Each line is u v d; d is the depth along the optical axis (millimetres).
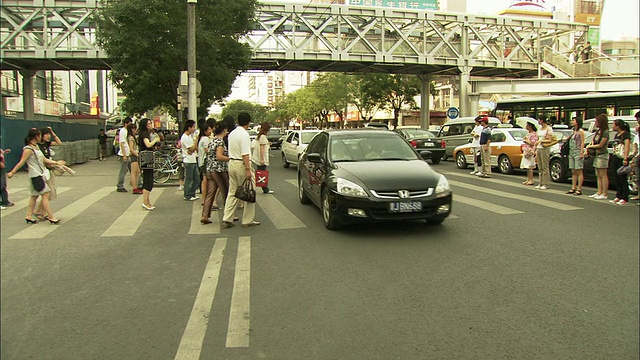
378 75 44656
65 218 9109
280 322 4219
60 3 29766
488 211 9234
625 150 9828
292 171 18641
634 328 4039
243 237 7438
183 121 17797
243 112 7965
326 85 61125
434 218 7348
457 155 18969
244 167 7973
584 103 21672
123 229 8133
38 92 43844
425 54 35062
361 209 7109
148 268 5906
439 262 5922
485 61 36688
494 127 19109
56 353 3699
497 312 4391
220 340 3889
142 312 4508
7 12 30562
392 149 8688
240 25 23312
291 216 9062
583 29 38844
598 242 6848
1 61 30109
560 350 3670
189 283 5324
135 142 12391
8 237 7574
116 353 3691
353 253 6363
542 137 12430
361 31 34344
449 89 63156
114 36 20719
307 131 18859
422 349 3693
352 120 79875
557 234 7336
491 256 6164
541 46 39938
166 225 8453
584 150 11117
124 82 22656
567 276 5375
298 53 32469
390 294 4855
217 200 10766
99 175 17516
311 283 5219
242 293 4957
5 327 4195
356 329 4055
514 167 16078
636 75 32250
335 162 8180
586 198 10844
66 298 4898
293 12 32281
